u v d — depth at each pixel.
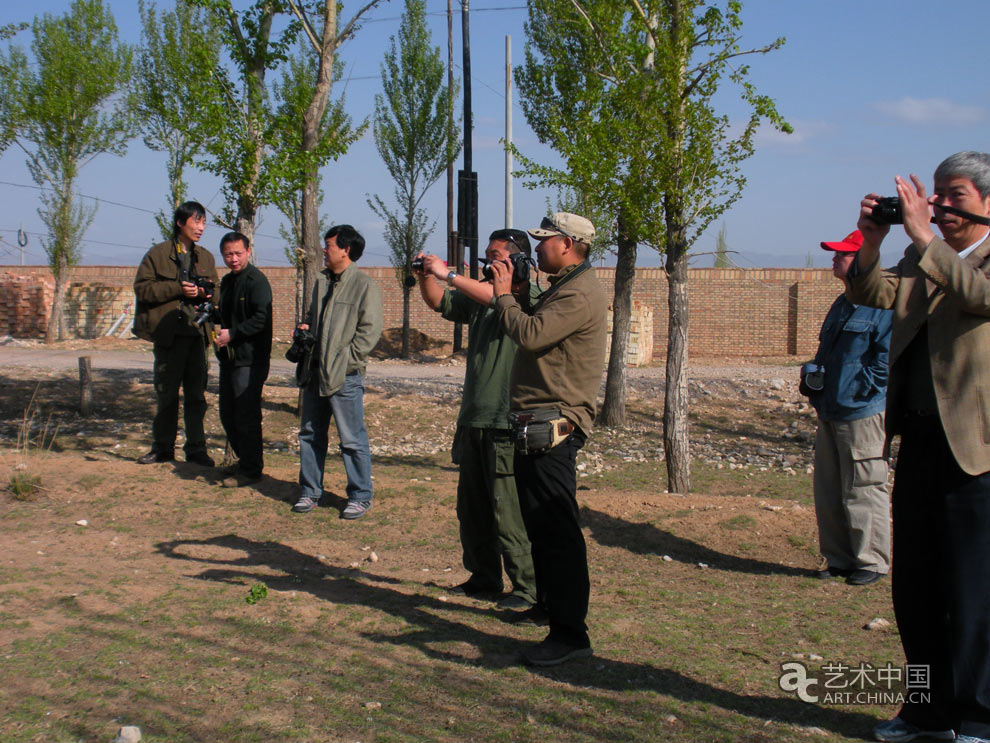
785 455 13.10
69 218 24.34
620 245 14.42
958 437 3.30
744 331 28.23
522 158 9.56
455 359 23.73
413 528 7.14
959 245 3.45
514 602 5.20
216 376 16.14
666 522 7.38
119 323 27.31
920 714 3.49
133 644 4.29
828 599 5.74
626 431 14.22
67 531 6.71
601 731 3.50
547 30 18.77
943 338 3.36
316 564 6.11
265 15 12.27
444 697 3.80
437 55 25.14
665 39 8.03
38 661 4.03
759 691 3.99
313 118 12.16
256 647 4.33
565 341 4.22
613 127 8.75
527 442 4.17
